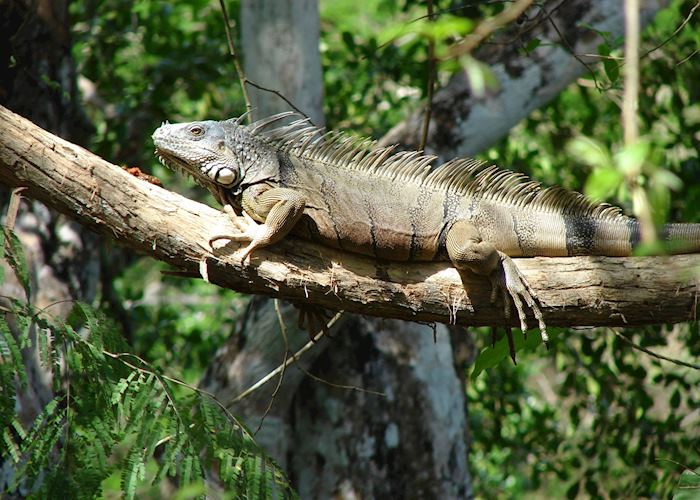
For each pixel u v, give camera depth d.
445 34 3.84
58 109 10.55
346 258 6.18
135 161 12.92
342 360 10.98
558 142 12.47
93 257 11.19
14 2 9.90
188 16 15.80
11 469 7.99
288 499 6.12
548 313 5.91
